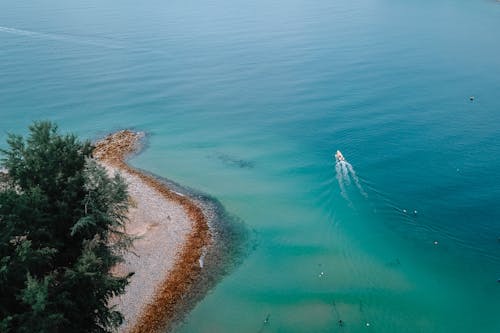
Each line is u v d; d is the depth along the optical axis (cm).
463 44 14188
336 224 5944
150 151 8050
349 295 4784
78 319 3616
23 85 10975
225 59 13212
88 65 12475
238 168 7475
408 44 14325
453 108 9419
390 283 4916
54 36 14900
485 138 8056
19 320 3088
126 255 5259
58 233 3906
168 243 5525
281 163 7600
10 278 3219
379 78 11406
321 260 5325
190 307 4669
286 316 4572
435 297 4709
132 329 4331
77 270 3475
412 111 9344
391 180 6812
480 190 6512
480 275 4997
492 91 10306
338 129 8719
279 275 5122
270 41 14912
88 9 19262
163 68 12425
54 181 3909
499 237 5581
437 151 7644
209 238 5681
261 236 5778
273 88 11019
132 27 16350
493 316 4481
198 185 6938
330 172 7188
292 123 9119
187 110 9869
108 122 9256
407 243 5509
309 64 12662
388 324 4403
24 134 8562
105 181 4019
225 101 10344
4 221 3459
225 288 4928
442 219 5922
